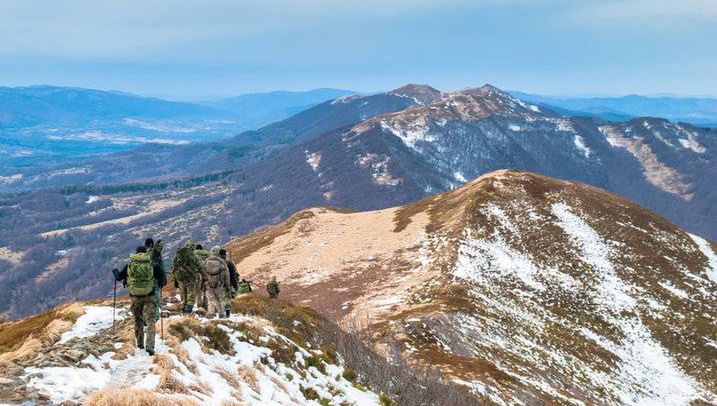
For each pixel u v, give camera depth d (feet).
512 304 186.70
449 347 137.90
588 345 172.04
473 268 210.79
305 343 69.97
